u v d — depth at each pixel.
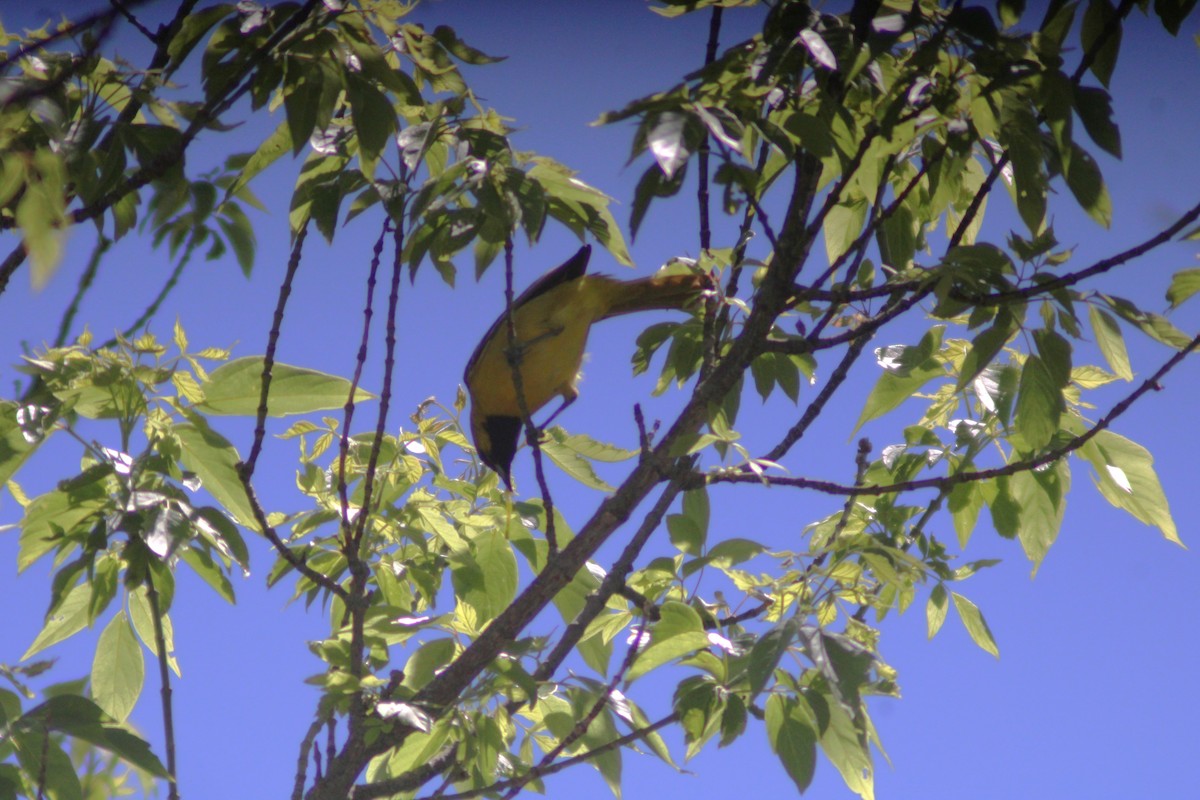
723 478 6.50
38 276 3.59
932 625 7.25
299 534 7.05
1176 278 6.28
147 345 6.09
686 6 6.11
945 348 7.35
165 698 5.84
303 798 5.75
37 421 5.72
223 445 6.28
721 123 4.69
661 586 6.76
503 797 5.84
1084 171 5.46
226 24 5.83
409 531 6.98
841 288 6.61
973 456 7.29
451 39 6.16
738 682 5.89
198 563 6.20
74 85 6.38
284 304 6.14
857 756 5.94
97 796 5.95
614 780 6.00
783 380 7.46
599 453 7.21
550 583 6.37
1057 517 7.23
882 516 7.32
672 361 7.68
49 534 6.04
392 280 6.13
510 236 5.82
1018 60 5.38
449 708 6.01
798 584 6.38
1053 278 5.99
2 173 3.72
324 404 6.30
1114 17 5.87
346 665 6.04
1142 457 7.05
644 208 5.12
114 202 6.00
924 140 7.00
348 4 5.96
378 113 5.89
